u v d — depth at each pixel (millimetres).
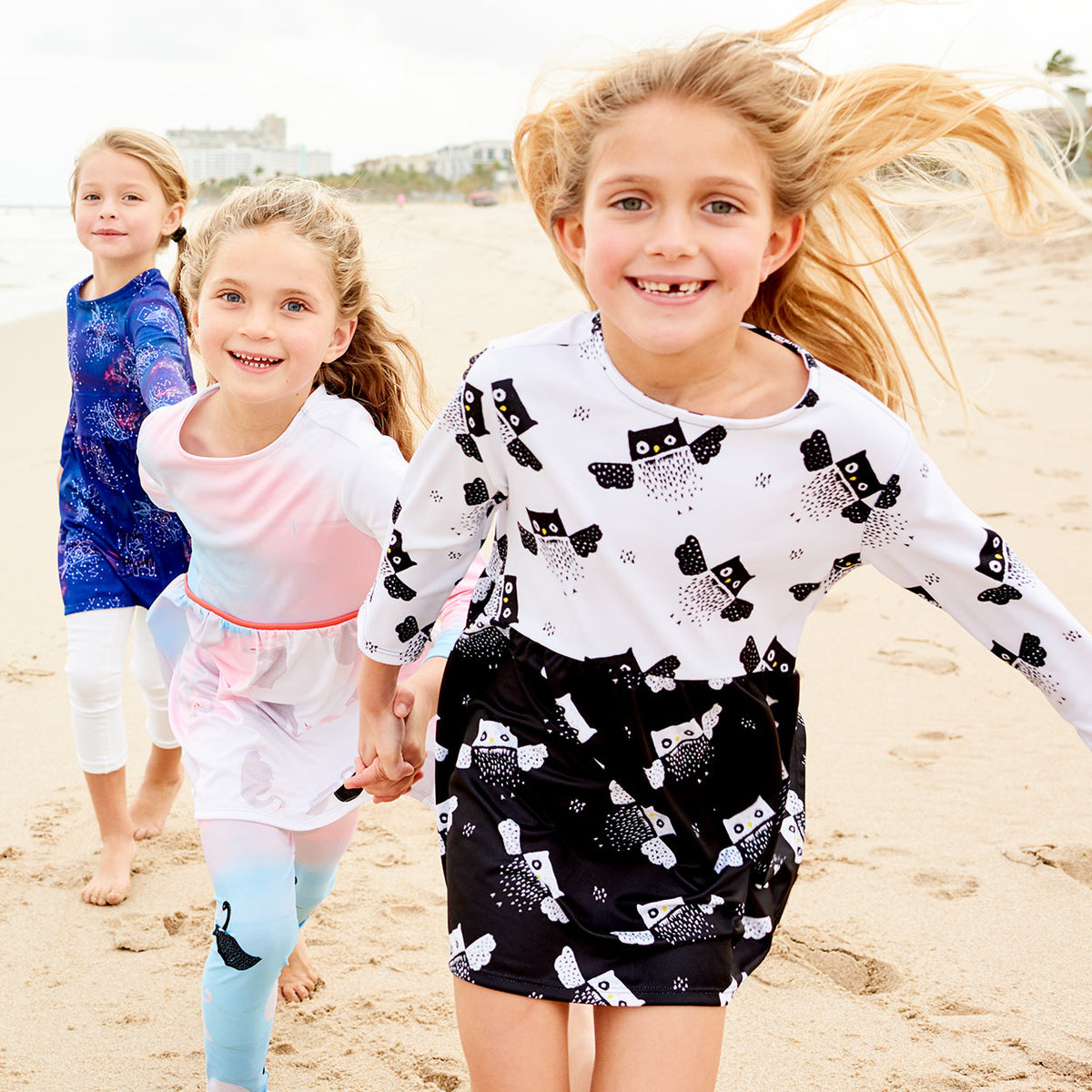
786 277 2045
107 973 2684
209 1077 2166
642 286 1674
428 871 3109
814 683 4141
